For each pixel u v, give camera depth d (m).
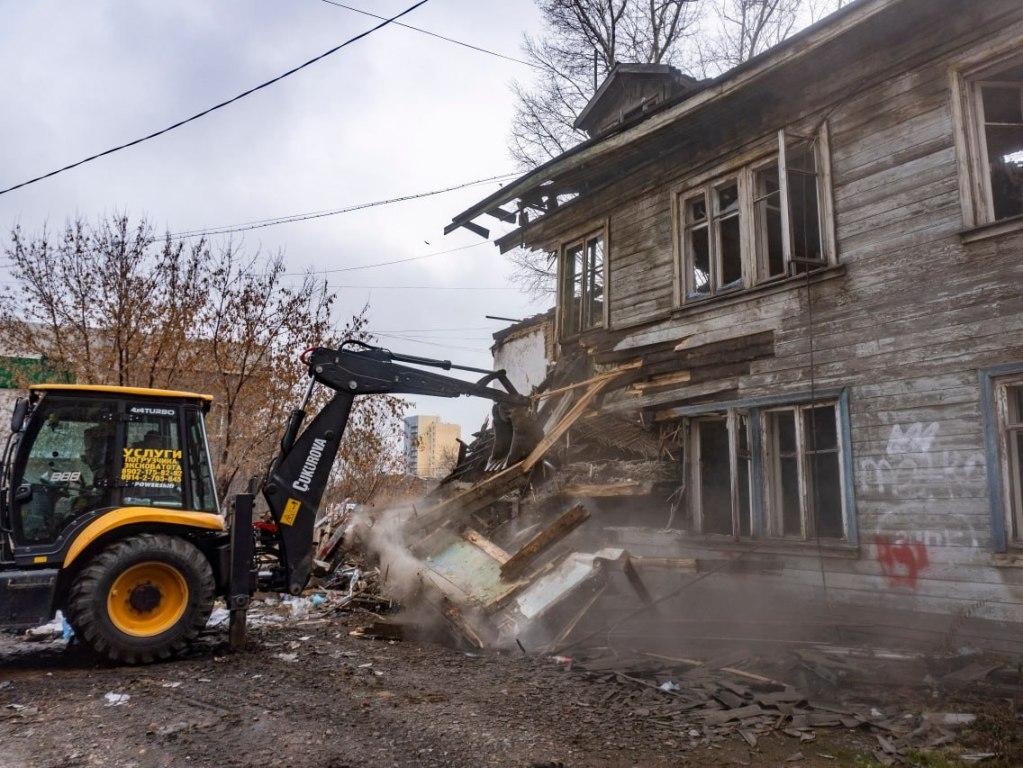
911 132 7.23
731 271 10.58
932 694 5.03
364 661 6.51
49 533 6.62
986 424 6.29
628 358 10.62
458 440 12.78
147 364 13.45
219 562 7.25
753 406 8.45
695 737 4.39
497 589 7.43
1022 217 6.19
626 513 10.04
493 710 4.92
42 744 4.23
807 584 7.63
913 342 6.96
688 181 9.99
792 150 8.52
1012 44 6.43
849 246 7.70
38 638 7.79
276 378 14.18
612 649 6.80
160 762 3.93
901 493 6.90
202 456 7.46
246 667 6.31
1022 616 5.91
